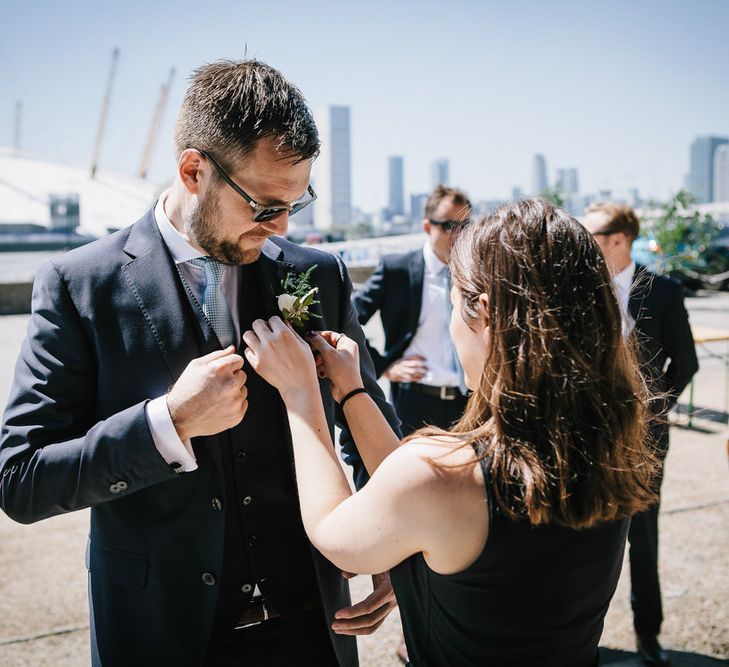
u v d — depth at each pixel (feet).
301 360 4.72
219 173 4.53
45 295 4.89
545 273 3.86
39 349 4.79
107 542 5.04
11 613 11.36
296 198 4.73
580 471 3.76
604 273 4.00
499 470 3.70
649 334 9.80
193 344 4.99
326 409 5.43
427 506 3.68
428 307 11.53
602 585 3.92
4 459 4.62
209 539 4.90
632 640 10.72
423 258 11.75
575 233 4.01
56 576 12.69
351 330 6.10
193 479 4.89
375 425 5.08
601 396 3.84
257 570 5.19
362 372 6.03
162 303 4.95
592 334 3.84
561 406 3.73
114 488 4.53
